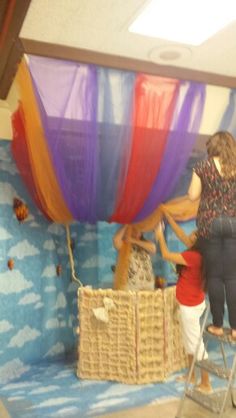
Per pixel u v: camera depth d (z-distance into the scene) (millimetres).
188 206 3283
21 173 3135
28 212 3412
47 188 2854
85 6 2062
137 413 2598
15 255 3281
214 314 2479
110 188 2842
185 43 2465
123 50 2564
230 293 2412
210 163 2492
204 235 2473
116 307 3115
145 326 3088
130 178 2803
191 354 2893
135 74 2732
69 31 2326
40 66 2484
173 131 2793
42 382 3129
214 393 2686
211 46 2504
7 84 2908
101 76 2639
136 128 2709
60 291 3750
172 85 2812
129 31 2328
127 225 3365
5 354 3162
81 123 2607
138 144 2727
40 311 3520
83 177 2736
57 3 2029
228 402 2633
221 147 2506
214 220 2414
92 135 2635
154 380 3064
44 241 3590
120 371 3100
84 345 3191
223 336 2443
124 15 2152
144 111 2723
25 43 2389
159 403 2730
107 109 2641
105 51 2574
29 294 3404
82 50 2533
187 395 2514
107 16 2164
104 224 4012
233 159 2465
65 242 3854
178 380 3088
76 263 3893
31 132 2600
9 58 2523
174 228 3285
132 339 3064
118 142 2701
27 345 3377
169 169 2852
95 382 3109
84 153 2664
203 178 2506
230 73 2938
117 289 3367
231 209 2428
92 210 2949
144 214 3070
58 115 2557
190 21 2201
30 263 3424
